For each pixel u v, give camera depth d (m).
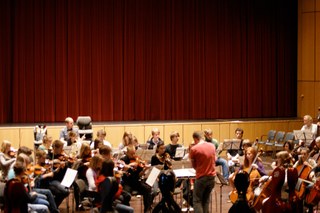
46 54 17.67
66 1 17.81
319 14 18.98
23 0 17.39
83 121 14.53
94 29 18.11
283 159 9.66
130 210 9.00
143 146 12.79
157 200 11.96
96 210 9.37
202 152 9.88
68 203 11.11
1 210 8.95
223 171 12.84
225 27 19.33
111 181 8.55
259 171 10.52
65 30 17.84
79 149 11.73
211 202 11.31
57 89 17.81
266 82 19.84
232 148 13.02
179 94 19.03
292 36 19.97
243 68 19.56
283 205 9.27
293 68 19.98
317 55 19.09
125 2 18.38
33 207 9.23
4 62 17.30
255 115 19.77
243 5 19.45
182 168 10.70
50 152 11.25
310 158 10.93
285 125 18.61
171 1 18.83
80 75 18.03
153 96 18.84
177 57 18.97
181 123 17.38
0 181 9.89
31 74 17.55
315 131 14.67
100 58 18.19
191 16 19.03
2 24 17.20
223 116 19.45
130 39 18.50
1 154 10.27
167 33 18.84
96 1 18.09
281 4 19.84
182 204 11.49
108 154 9.75
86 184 10.52
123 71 18.50
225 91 19.42
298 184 9.70
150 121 18.34
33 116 17.59
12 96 17.39
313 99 19.28
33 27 17.53
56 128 16.06
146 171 10.48
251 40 19.59
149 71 18.73
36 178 10.25
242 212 8.55
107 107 18.36
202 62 19.20
